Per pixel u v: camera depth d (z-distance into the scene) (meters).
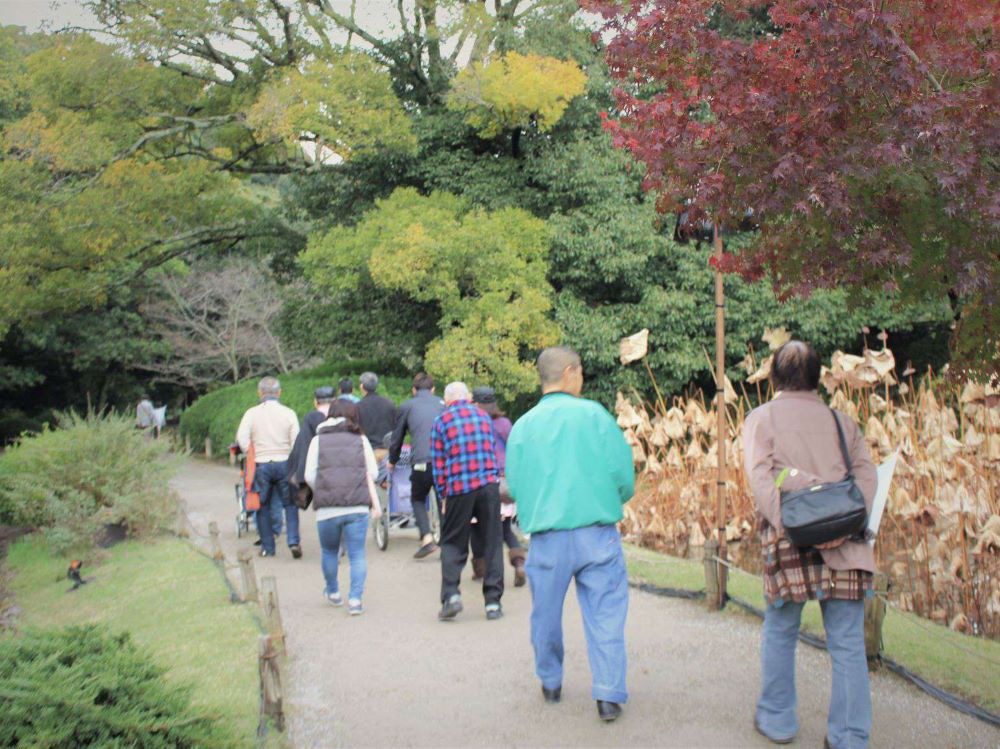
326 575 7.99
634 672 5.96
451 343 18.89
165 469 12.87
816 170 4.79
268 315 34.31
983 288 4.79
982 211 4.51
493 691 5.68
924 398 9.57
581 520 5.12
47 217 20.31
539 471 5.18
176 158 24.27
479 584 8.88
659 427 11.22
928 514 8.07
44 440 12.80
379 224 20.00
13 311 21.25
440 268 19.08
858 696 4.37
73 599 9.66
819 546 4.35
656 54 5.44
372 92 21.05
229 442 24.11
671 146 5.37
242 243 31.31
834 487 4.34
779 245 5.61
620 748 4.76
